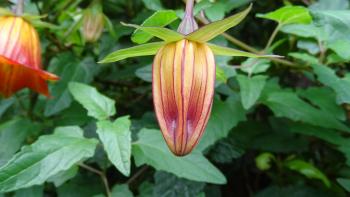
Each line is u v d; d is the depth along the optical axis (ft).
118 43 0.75
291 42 0.73
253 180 0.84
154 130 0.58
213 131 0.59
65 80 0.71
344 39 0.63
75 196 0.65
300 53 0.69
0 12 0.60
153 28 0.43
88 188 0.67
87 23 0.70
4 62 0.61
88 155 0.53
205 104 0.43
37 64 0.62
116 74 0.76
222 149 0.68
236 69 0.71
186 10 0.47
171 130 0.43
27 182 0.50
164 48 0.45
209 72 0.44
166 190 0.62
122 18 0.83
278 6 0.82
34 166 0.51
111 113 0.60
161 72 0.44
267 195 0.72
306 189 0.72
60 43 0.76
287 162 0.75
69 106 0.71
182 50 0.44
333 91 0.67
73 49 0.78
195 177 0.54
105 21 0.72
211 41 0.65
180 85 0.43
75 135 0.56
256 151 0.82
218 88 0.68
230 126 0.61
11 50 0.59
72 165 0.57
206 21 0.63
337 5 0.69
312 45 0.68
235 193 0.82
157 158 0.56
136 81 0.81
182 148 0.42
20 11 0.61
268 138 0.73
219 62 0.63
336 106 0.65
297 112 0.64
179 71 0.43
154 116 0.70
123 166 0.50
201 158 0.56
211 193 0.70
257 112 0.81
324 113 0.64
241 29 0.85
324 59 0.69
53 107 0.69
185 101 0.43
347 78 0.61
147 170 0.72
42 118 0.79
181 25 0.46
